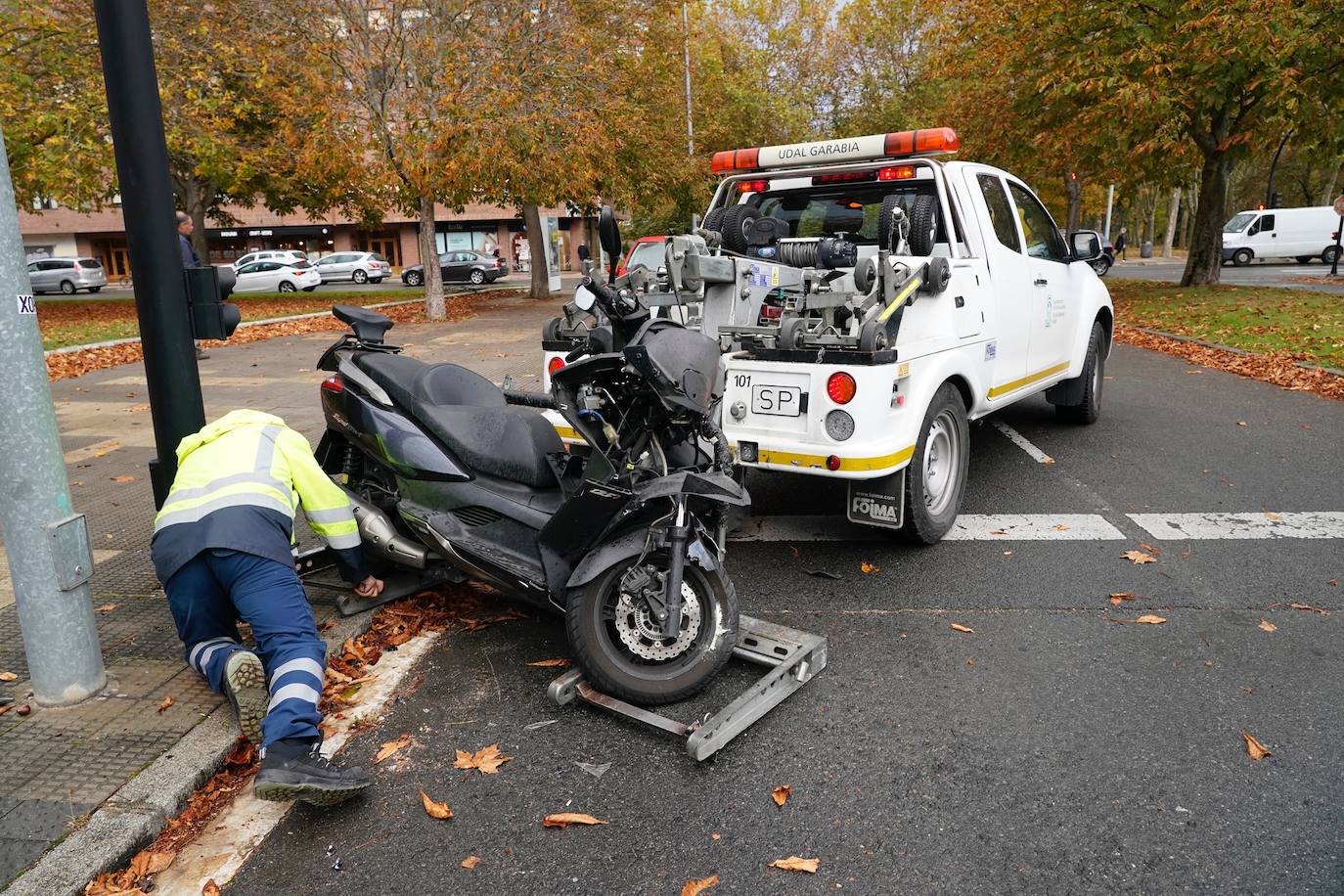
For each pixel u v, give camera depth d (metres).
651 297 4.64
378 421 4.10
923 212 5.48
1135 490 6.21
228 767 3.22
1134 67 15.86
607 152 19.08
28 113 18.36
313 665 3.12
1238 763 3.13
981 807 2.93
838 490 6.43
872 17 31.20
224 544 3.15
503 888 2.63
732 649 3.53
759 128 29.12
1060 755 3.20
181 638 3.43
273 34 17.84
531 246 26.62
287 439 3.63
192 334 4.24
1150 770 3.11
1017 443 7.57
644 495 3.31
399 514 4.13
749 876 2.65
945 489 5.32
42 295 36.19
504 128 16.75
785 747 3.29
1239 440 7.52
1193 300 18.20
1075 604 4.44
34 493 3.30
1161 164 19.48
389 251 54.78
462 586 4.70
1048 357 6.92
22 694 3.59
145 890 2.64
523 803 3.02
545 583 3.67
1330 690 3.60
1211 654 3.90
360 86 17.20
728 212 5.70
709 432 3.50
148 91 3.95
